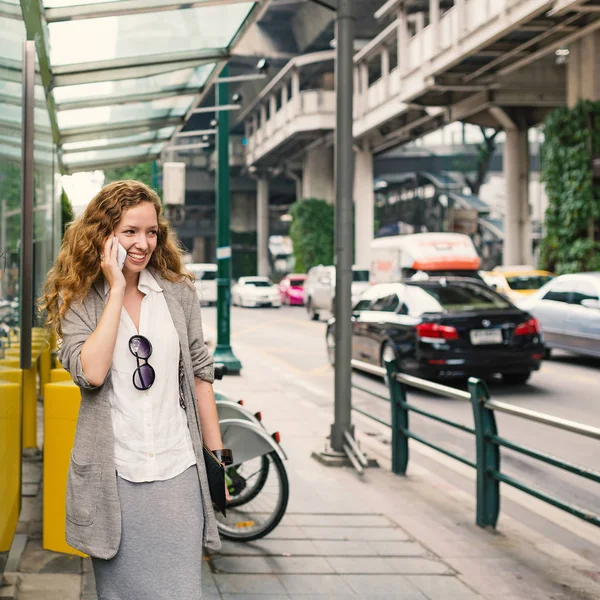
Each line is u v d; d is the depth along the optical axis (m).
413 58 31.83
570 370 14.16
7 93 4.08
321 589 4.33
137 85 8.49
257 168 69.19
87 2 5.77
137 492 2.54
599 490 6.82
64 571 4.38
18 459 4.82
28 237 4.91
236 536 5.12
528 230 39.66
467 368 11.52
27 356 4.94
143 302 2.63
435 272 25.80
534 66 35.28
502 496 6.57
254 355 18.06
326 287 29.30
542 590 4.38
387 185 83.31
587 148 26.52
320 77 54.44
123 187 2.60
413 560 4.82
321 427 9.12
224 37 7.23
